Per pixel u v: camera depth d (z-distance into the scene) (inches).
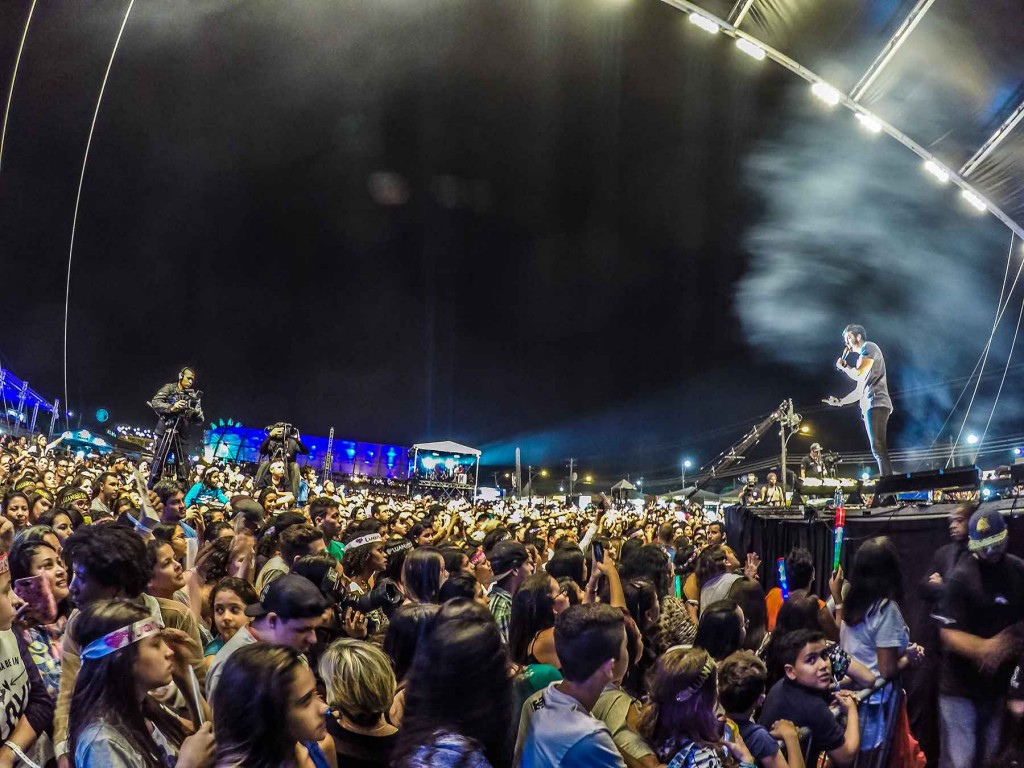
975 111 573.9
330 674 158.7
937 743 238.8
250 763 118.3
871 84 605.6
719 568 317.7
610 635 144.7
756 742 173.0
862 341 467.5
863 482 397.7
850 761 199.8
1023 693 214.5
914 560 279.3
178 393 578.2
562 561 278.2
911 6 526.9
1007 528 230.4
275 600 169.0
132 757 126.3
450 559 268.1
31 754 157.6
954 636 234.2
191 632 197.2
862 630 233.9
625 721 160.6
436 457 1638.8
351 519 462.0
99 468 765.3
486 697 119.5
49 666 178.1
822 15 571.2
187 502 504.4
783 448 588.1
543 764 133.6
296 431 784.3
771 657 237.8
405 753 116.6
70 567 210.5
